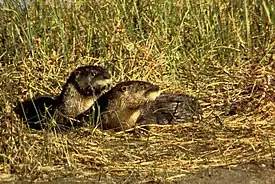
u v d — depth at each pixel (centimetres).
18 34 2252
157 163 1566
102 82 1859
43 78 2147
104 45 2289
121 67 2223
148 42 2303
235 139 1734
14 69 2098
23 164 1534
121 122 1830
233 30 2438
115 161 1577
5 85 1880
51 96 1989
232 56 2344
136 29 2384
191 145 1714
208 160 1583
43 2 2328
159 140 1750
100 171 1516
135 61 2241
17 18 2278
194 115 1936
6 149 1570
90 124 1823
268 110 1958
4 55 2222
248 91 2100
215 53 2366
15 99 1936
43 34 2289
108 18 2359
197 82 2189
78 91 1852
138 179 1472
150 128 1845
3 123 1598
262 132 1791
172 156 1620
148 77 2209
